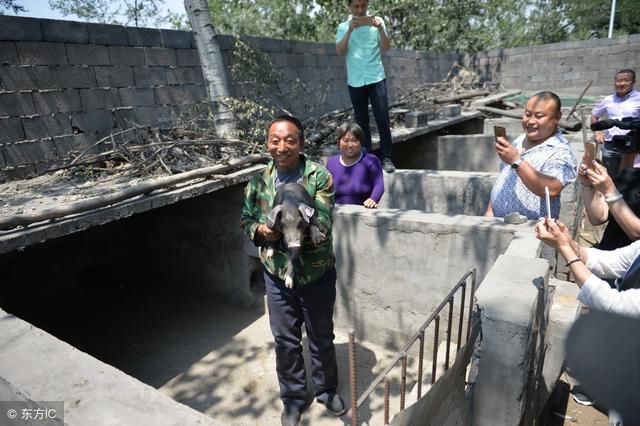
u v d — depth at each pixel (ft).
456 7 59.62
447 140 25.49
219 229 16.31
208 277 17.34
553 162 9.62
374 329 13.52
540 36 84.64
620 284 7.29
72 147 15.49
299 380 10.27
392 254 12.44
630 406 3.25
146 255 19.08
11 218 9.30
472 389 7.93
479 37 63.72
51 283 17.17
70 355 6.35
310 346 10.14
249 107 17.85
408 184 17.87
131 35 17.17
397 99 35.40
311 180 8.66
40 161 14.69
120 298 17.54
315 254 8.71
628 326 3.46
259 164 15.56
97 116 16.21
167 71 18.60
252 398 11.82
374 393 11.47
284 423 10.52
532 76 46.52
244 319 15.78
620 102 19.02
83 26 15.62
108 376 5.87
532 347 7.37
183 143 15.02
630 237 7.98
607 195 8.09
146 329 15.37
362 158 13.69
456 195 16.99
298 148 8.47
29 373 5.98
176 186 12.92
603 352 3.45
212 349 14.02
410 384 11.68
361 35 16.94
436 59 44.80
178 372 12.95
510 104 39.55
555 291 10.24
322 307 9.41
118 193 11.07
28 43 14.24
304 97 26.61
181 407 5.32
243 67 21.38
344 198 13.85
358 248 13.01
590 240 18.67
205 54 16.96
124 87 17.03
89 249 18.26
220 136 17.17
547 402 10.29
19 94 14.11
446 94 38.99
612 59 42.01
